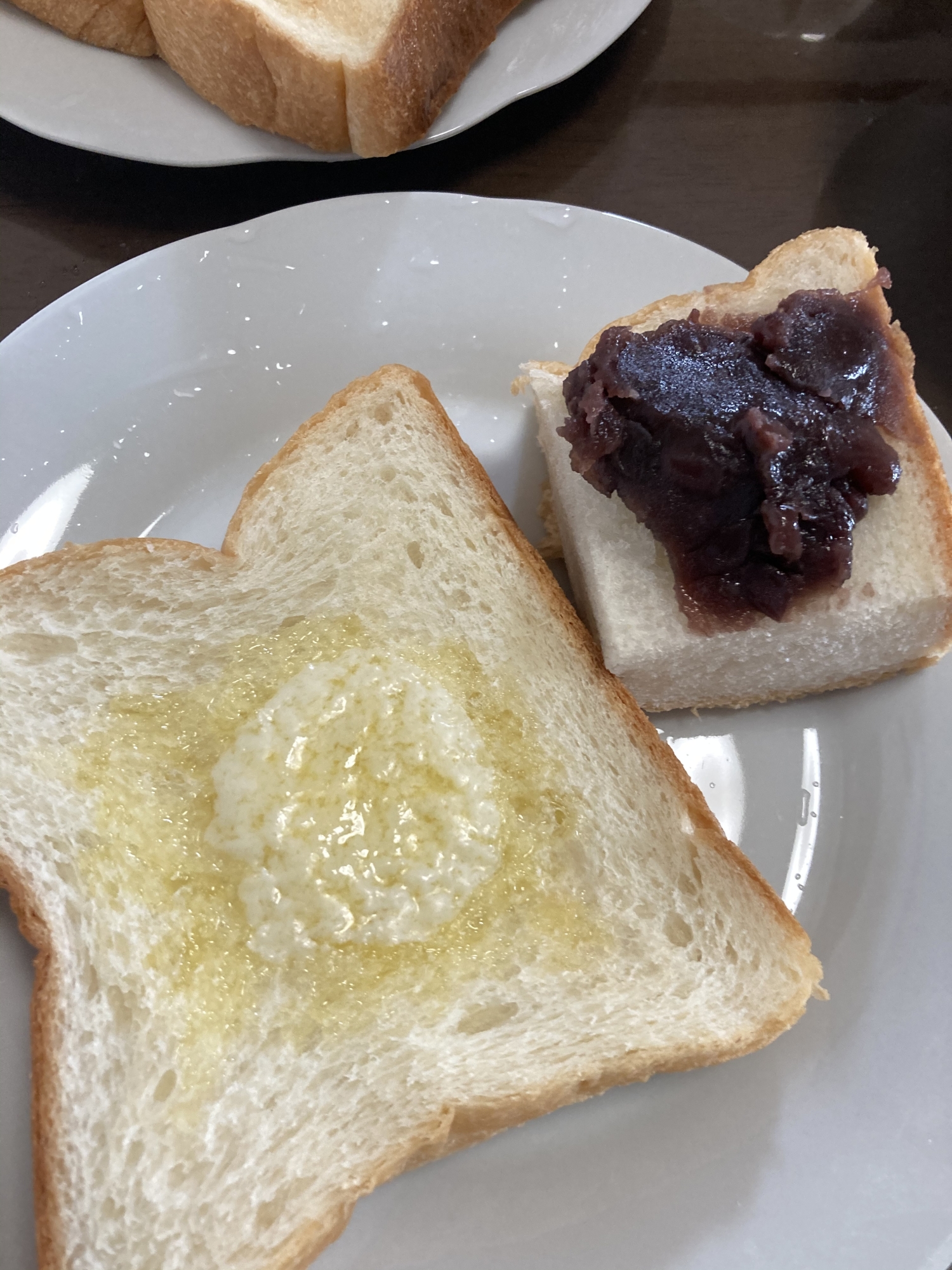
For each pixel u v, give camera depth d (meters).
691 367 0.16
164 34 0.20
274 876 0.16
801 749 0.19
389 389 0.18
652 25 0.25
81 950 0.16
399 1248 0.15
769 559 0.16
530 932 0.16
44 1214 0.14
